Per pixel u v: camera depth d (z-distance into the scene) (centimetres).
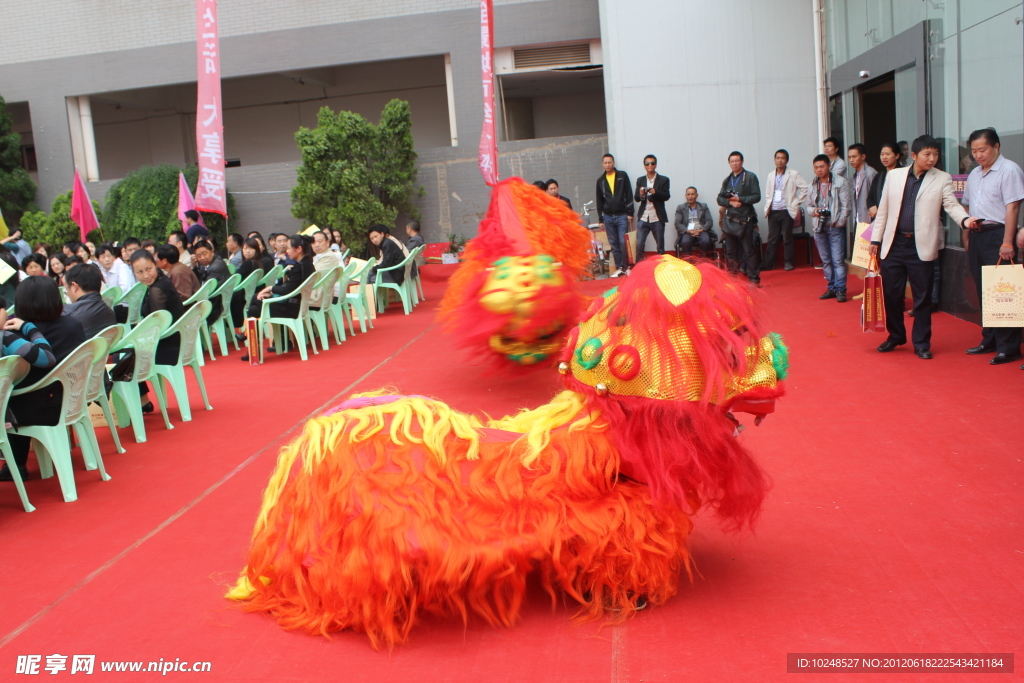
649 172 1360
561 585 313
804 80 1380
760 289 303
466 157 1666
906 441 491
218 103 1093
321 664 289
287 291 889
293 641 306
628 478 307
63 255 1078
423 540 285
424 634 306
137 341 603
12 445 514
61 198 1703
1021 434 486
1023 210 646
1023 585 318
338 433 306
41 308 518
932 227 668
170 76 1786
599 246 1444
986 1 759
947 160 865
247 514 447
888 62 1010
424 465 296
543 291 579
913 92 941
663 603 316
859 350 740
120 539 420
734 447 301
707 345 283
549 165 1625
